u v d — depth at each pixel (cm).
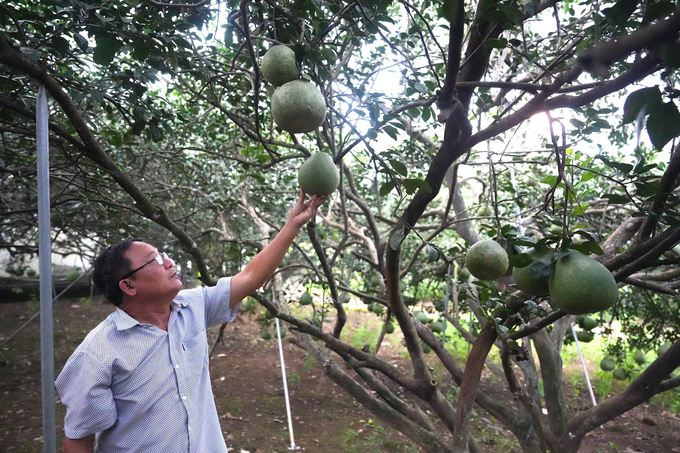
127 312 174
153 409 164
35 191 397
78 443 158
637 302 504
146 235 525
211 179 521
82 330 778
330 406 593
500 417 339
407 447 483
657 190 146
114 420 161
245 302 686
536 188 412
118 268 168
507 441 486
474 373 243
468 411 248
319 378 683
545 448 331
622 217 467
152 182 504
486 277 167
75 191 348
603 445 514
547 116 139
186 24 198
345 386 297
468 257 167
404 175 160
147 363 166
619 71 203
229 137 428
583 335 515
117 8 177
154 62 230
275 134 412
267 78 156
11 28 225
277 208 608
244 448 480
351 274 600
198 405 177
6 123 246
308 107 144
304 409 581
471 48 155
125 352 164
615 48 71
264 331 665
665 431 549
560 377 355
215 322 205
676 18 67
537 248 145
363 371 316
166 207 574
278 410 573
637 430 552
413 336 278
